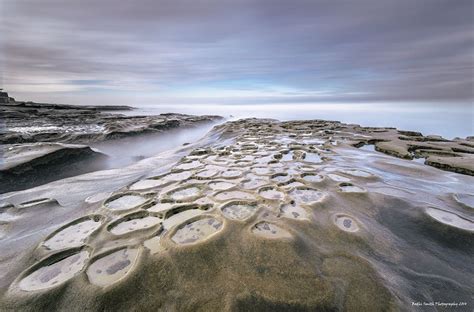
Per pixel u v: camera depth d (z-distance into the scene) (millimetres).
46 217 5047
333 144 11469
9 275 3312
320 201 5148
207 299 2791
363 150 10516
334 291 2914
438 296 3062
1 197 6223
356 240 3928
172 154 11711
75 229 4348
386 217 4902
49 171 8531
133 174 8312
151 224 4359
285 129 16422
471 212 5086
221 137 15375
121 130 15859
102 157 10797
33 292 2934
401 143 11430
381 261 3570
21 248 3922
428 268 3527
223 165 7973
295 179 6559
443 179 7062
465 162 8188
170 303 2770
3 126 16906
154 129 18000
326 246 3760
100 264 3338
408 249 3934
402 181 6785
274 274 3123
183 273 3127
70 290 2926
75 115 25094
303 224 4234
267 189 5871
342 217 4652
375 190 6008
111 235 3990
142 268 3168
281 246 3570
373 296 2904
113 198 5512
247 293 2846
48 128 16781
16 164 7836
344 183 6359
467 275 3451
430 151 10219
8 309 2803
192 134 21406
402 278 3287
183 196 5520
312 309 2721
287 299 2801
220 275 3102
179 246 3545
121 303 2785
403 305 2854
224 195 5500
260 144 11438
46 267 3404
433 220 4613
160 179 6754
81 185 7121
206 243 3588
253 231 3959
